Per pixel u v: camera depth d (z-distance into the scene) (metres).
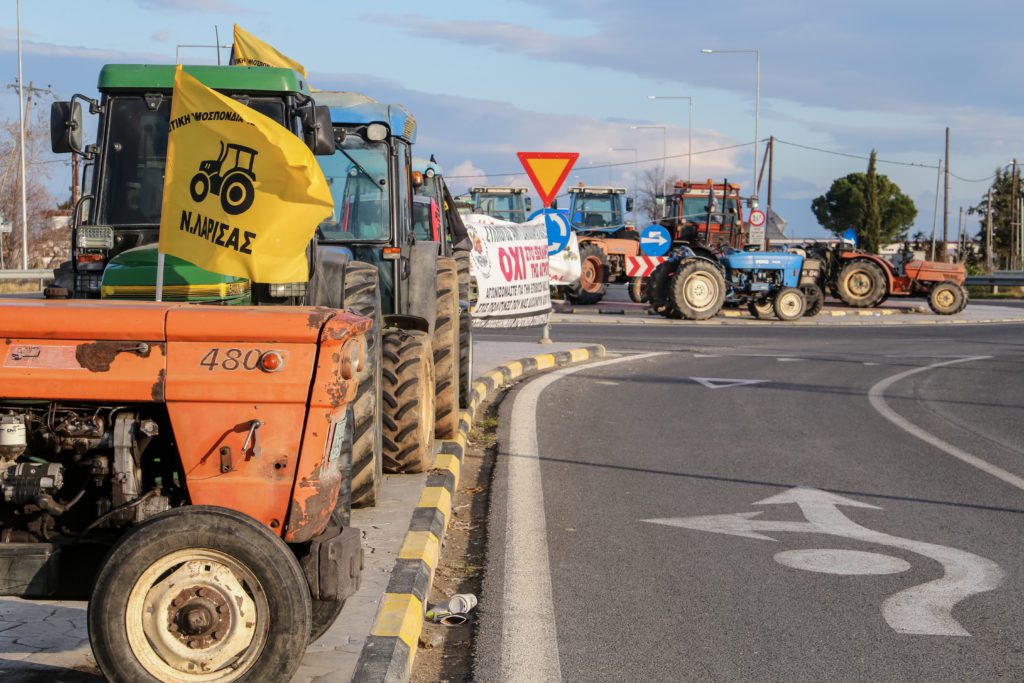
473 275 15.80
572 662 5.41
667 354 20.02
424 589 6.07
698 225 34.19
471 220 16.33
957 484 9.62
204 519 4.30
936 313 32.72
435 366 10.11
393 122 9.54
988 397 15.27
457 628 5.99
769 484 9.46
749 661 5.45
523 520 8.07
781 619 6.07
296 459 4.58
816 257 32.44
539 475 9.59
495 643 5.65
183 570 4.31
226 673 4.32
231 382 4.56
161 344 4.62
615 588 6.57
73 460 4.82
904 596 6.49
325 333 4.59
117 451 4.68
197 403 4.59
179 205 5.21
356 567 4.81
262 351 4.59
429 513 7.47
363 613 5.51
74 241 7.39
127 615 4.28
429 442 8.95
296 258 5.18
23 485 4.67
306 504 4.58
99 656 4.28
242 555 4.29
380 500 7.82
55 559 4.57
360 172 9.51
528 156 17.06
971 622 6.06
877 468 10.25
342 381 4.64
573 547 7.43
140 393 4.59
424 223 13.89
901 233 98.44
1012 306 39.03
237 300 6.57
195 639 4.30
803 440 11.61
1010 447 11.47
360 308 7.51
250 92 7.44
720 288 28.14
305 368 4.57
